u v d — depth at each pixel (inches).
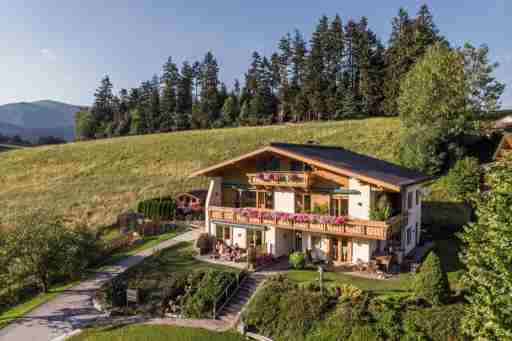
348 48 3676.2
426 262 755.4
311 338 750.5
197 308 900.6
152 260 1194.6
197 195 1807.3
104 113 4830.2
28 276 1053.8
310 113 3624.5
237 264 1095.6
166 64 4320.9
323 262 1071.6
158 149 2928.2
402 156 1995.6
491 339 497.4
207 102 4109.3
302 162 1121.4
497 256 487.8
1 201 2103.8
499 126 2102.6
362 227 957.2
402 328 702.5
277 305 836.6
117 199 2021.4
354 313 745.0
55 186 2326.5
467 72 2003.0
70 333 831.1
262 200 1208.8
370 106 3287.4
